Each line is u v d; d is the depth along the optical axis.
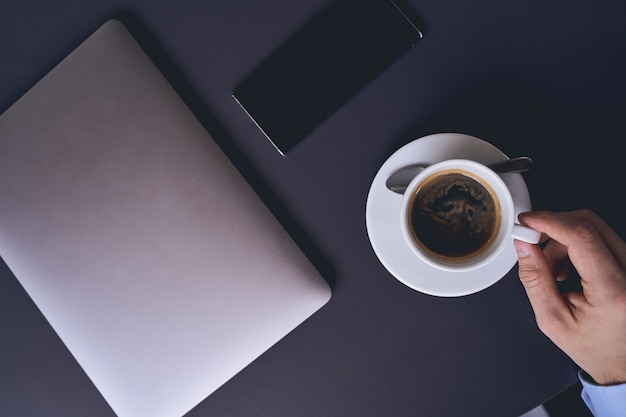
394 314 0.73
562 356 0.72
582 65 0.70
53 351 0.76
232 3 0.71
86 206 0.67
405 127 0.71
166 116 0.67
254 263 0.67
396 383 0.73
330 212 0.72
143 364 0.68
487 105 0.70
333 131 0.71
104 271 0.67
